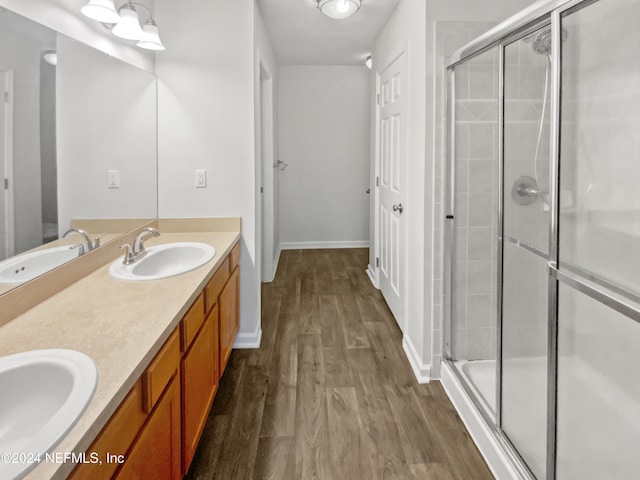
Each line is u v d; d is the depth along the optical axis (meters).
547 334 1.53
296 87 5.63
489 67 2.30
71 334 1.23
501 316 1.83
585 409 1.51
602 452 1.51
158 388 1.21
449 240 2.40
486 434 1.84
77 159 1.79
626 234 1.53
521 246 1.76
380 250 4.05
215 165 2.72
